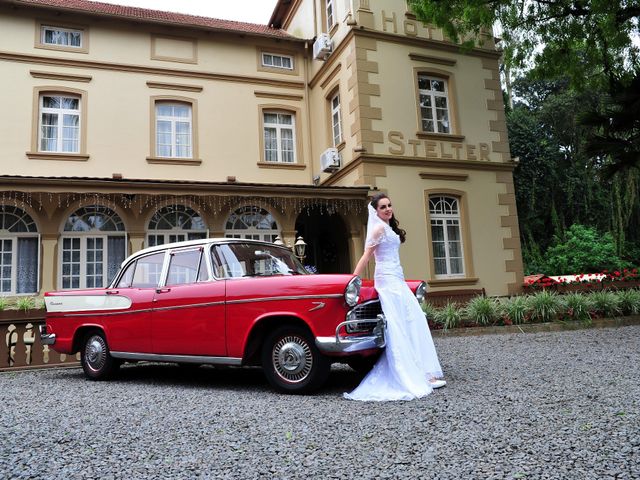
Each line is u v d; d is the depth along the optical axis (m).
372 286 4.88
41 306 7.99
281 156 15.38
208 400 4.53
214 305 5.09
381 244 4.84
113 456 2.96
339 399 4.39
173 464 2.79
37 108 12.95
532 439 2.99
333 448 2.96
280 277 4.86
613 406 3.71
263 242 5.92
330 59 14.47
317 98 15.42
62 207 11.67
